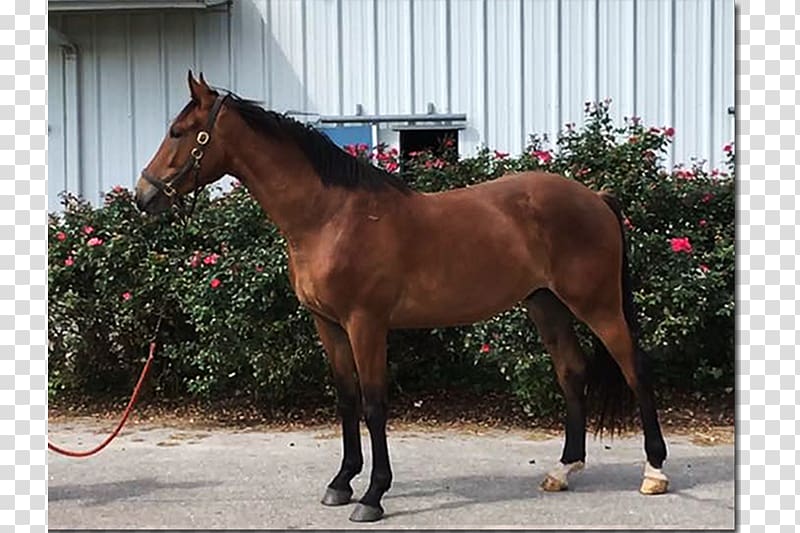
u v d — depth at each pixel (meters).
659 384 6.23
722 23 8.23
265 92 8.49
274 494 4.34
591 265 4.18
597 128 6.34
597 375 4.43
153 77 8.54
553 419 5.89
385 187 4.04
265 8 8.46
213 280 5.65
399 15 8.38
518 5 8.30
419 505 4.12
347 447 4.21
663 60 8.27
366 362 3.96
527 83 8.34
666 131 6.26
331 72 8.45
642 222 6.00
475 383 6.38
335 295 3.92
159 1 8.01
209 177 4.02
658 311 5.67
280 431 5.77
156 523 3.89
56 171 8.59
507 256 4.11
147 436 5.65
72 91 8.55
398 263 3.96
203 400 6.43
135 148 8.58
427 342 6.21
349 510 4.06
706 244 6.06
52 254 6.18
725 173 7.07
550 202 4.18
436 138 8.48
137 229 6.27
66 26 8.54
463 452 5.16
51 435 5.68
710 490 4.34
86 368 6.47
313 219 3.96
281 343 5.81
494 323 5.60
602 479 4.57
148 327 6.30
